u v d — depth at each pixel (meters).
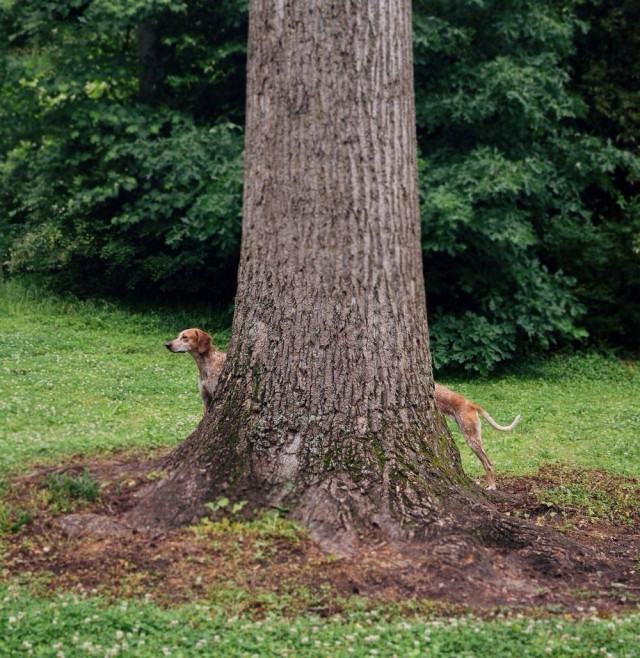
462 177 13.73
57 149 16.23
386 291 6.30
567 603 5.49
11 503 6.12
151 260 15.98
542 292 14.62
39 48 16.39
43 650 4.39
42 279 16.67
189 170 14.55
